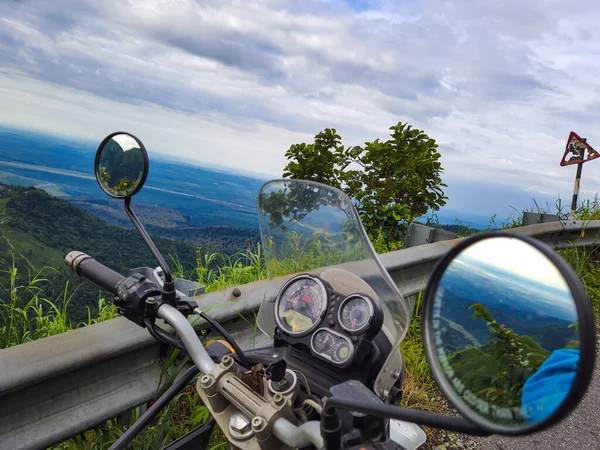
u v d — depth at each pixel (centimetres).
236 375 150
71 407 211
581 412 359
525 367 98
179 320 172
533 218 812
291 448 134
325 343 167
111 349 221
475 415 100
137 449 229
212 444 258
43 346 205
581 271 673
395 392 172
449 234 509
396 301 175
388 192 750
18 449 191
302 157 731
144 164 191
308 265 203
